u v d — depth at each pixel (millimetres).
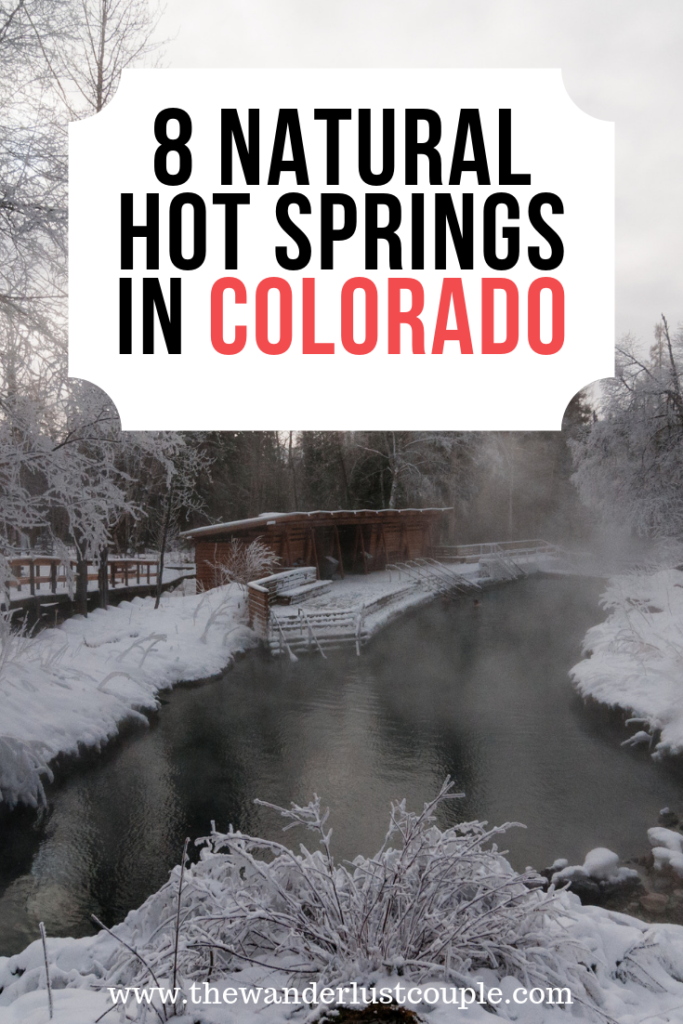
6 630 10539
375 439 46594
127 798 9023
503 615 24719
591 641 17406
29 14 9367
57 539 10859
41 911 6488
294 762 10266
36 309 9820
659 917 5984
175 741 11305
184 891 3986
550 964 3547
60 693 11320
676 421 22781
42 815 8523
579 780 9344
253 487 46219
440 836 4012
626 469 24016
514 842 7543
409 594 27797
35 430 9672
